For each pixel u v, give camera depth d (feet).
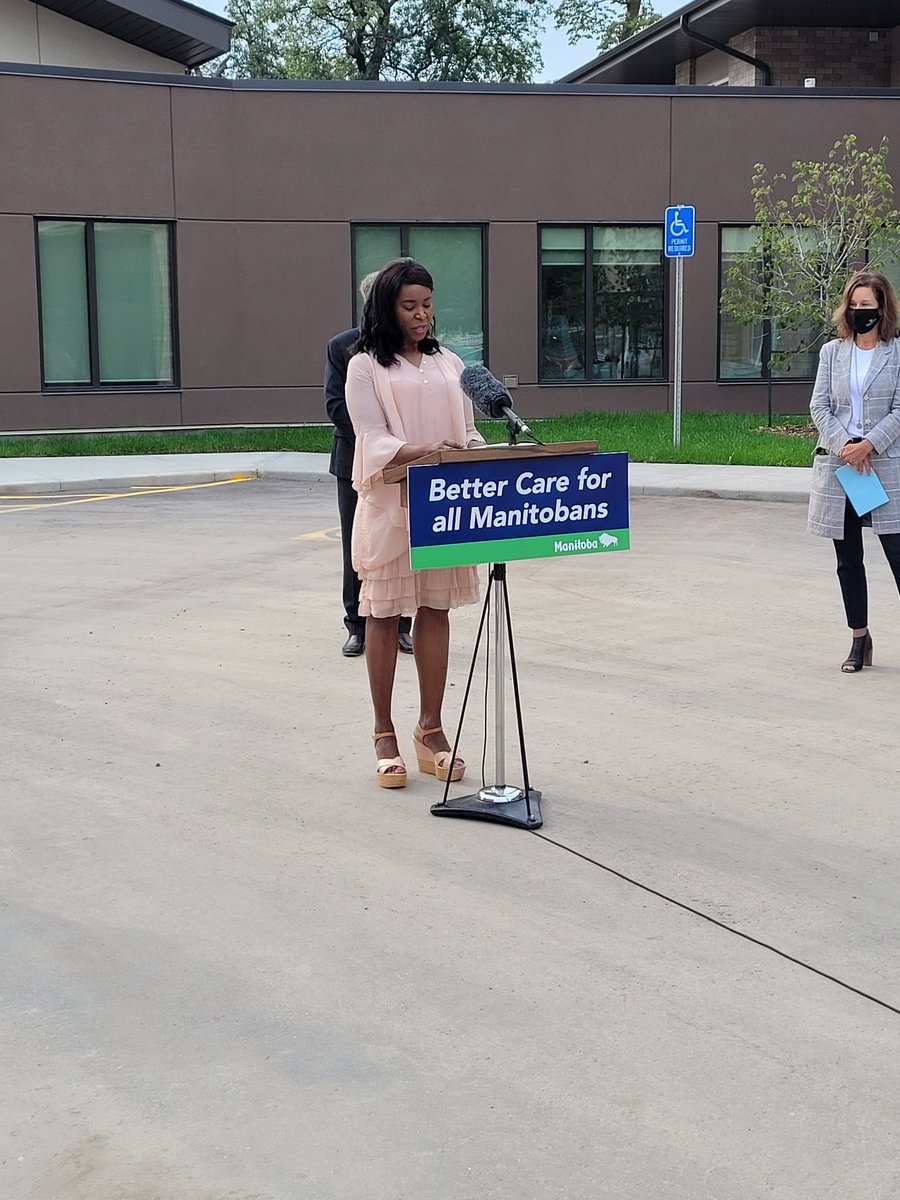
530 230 67.72
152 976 12.10
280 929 13.03
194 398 65.62
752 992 11.71
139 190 63.36
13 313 62.03
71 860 14.80
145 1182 9.14
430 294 16.37
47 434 63.31
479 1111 9.93
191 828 15.75
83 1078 10.43
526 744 18.78
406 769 17.42
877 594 29.09
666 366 70.59
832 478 22.41
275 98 64.54
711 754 18.28
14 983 11.99
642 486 45.98
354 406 16.37
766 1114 9.86
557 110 67.00
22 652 24.29
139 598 29.25
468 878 14.21
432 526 14.79
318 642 24.98
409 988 11.83
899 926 13.00
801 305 60.18
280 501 46.52
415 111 65.82
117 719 20.13
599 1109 9.94
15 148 61.16
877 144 69.46
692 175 68.59
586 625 26.30
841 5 72.64
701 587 30.14
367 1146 9.52
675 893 13.78
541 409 69.26
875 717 19.95
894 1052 10.73
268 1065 10.61
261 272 65.62
